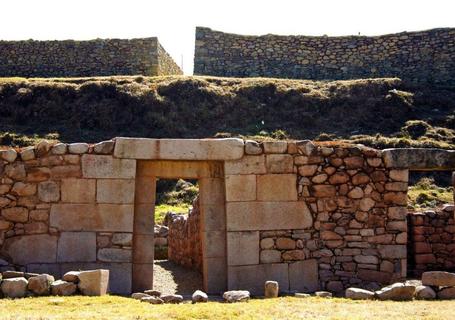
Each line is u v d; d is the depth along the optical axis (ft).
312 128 91.71
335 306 29.25
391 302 30.78
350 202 38.60
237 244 37.24
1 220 36.55
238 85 101.76
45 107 93.20
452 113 94.27
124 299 30.78
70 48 119.34
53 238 36.50
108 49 118.73
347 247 38.17
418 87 102.53
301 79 116.47
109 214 36.88
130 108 93.61
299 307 28.84
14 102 94.17
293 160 38.50
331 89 100.58
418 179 77.46
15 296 30.32
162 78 103.96
